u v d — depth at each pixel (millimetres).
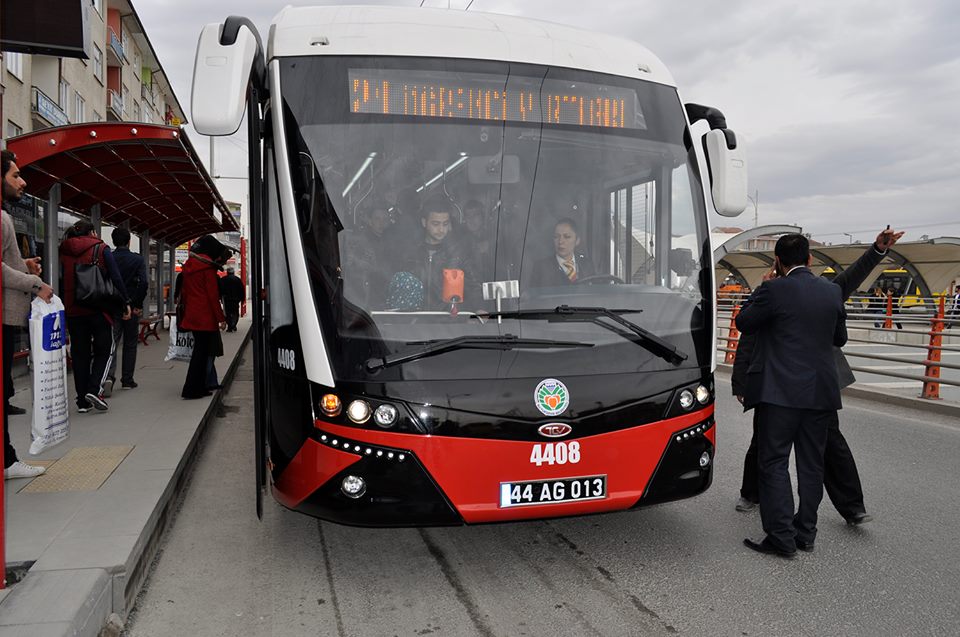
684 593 3838
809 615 3594
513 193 4094
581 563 4242
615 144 4363
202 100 3768
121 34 37344
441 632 3410
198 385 8141
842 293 4711
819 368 4188
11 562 3461
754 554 4391
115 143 8188
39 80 24375
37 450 4812
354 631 3414
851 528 4879
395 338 3668
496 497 3635
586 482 3754
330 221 3807
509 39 4438
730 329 15195
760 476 4402
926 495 5668
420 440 3557
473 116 4156
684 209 4453
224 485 5809
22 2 3891
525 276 3961
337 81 4047
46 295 4809
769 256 28297
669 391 3957
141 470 5152
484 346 3729
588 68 4473
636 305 4094
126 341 8805
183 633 3379
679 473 3980
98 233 11312
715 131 4723
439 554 4379
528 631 3424
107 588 3361
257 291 4105
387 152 3975
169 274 18391
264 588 3885
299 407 3725
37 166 8266
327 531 4762
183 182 10867
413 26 4367
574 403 3732
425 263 3861
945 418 9039
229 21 3908
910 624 3508
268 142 4211
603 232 4223
